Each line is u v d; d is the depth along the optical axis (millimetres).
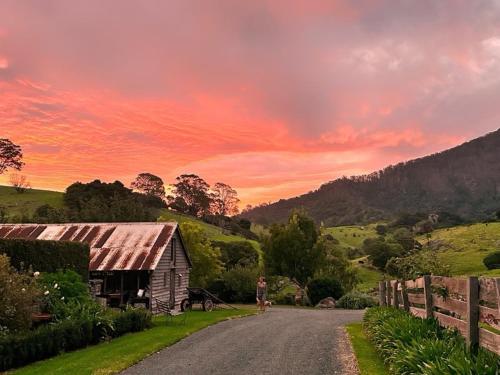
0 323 12586
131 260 27172
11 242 17688
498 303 6832
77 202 86812
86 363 11828
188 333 17469
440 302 10297
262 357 12734
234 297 43000
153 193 129375
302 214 49281
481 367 6371
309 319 23406
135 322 18031
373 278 66125
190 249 43344
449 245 78562
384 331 12133
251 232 114812
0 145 103250
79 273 21531
